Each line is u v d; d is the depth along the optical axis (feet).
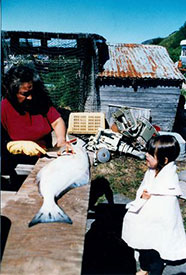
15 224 4.50
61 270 3.60
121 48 35.22
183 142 21.83
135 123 21.59
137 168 19.60
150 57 34.12
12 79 6.35
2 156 7.06
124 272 9.28
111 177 17.87
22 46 28.50
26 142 6.82
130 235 7.29
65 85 32.68
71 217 4.78
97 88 31.17
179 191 6.61
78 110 33.47
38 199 5.29
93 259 9.86
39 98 7.17
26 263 3.70
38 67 30.63
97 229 11.87
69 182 5.70
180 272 9.52
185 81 30.35
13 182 7.09
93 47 29.04
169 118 32.63
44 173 5.81
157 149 6.50
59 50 29.71
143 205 7.05
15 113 7.11
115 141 20.63
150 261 7.50
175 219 6.75
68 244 4.09
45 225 4.49
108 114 31.53
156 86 30.89
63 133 7.72
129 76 29.60
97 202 14.57
